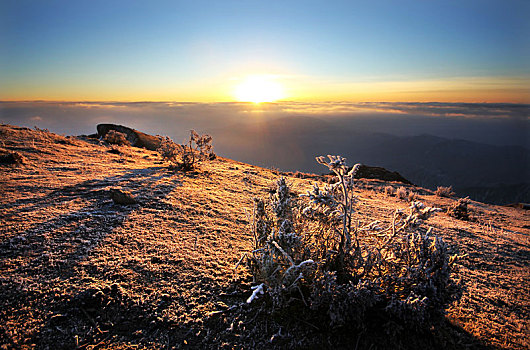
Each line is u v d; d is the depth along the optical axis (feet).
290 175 72.49
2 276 14.43
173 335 12.08
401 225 14.88
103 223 21.63
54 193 27.09
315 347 11.87
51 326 11.93
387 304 13.01
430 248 13.35
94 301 13.35
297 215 16.97
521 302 19.13
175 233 21.77
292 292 14.82
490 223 49.08
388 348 11.85
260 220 17.46
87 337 11.62
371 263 14.19
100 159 47.91
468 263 26.07
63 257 16.61
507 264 27.07
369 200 49.03
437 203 61.11
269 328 12.78
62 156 45.09
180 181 38.04
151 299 13.92
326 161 14.80
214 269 17.24
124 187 31.48
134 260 16.99
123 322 12.52
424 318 12.13
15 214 21.44
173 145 53.36
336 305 12.52
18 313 12.32
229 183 42.57
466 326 14.30
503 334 14.25
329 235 15.97
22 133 54.19
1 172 31.83
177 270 16.60
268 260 14.12
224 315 13.43
